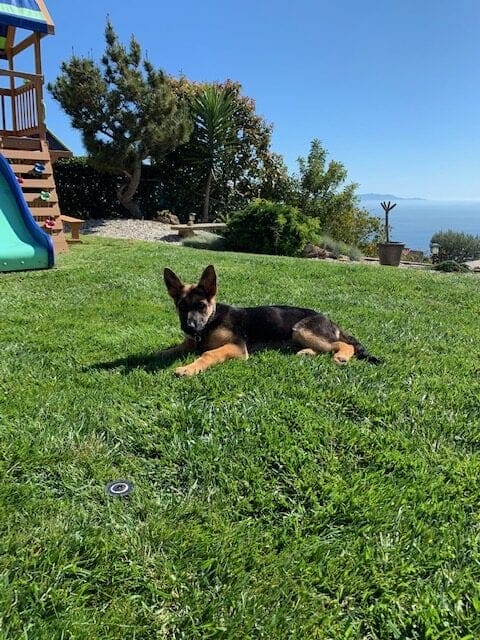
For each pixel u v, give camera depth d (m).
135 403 1.37
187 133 7.48
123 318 2.22
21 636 0.69
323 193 8.96
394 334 2.15
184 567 0.83
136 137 7.08
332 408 1.36
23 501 0.96
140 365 1.64
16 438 1.15
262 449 1.14
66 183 7.70
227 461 1.10
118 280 3.01
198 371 1.56
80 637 0.70
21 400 1.36
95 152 7.06
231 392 1.42
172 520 0.93
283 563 0.84
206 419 1.26
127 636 0.71
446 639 0.72
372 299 2.92
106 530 0.90
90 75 6.74
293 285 3.18
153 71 7.14
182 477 1.06
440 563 0.85
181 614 0.75
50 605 0.75
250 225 5.99
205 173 8.61
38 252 3.33
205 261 3.91
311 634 0.73
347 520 0.95
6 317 2.20
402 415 1.35
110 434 1.20
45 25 4.61
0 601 0.74
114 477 1.05
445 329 2.28
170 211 8.73
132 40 6.93
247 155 9.15
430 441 1.24
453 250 9.94
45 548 0.85
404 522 0.94
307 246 6.16
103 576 0.80
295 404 1.35
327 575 0.82
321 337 1.79
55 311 2.33
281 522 0.94
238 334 1.74
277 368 1.60
